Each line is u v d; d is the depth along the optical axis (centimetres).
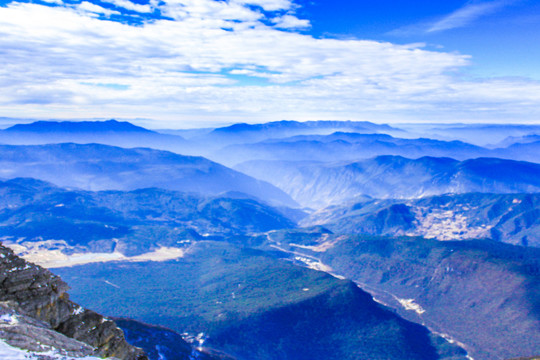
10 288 6869
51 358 5675
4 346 5522
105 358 6775
